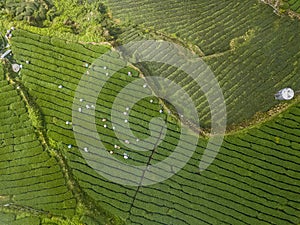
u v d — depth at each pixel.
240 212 32.56
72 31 39.16
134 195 33.66
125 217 33.28
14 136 35.94
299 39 37.09
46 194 34.09
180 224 32.69
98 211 33.59
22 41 38.84
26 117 36.38
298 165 33.19
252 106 35.44
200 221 32.66
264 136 34.22
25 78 37.78
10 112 36.56
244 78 36.31
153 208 33.22
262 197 32.69
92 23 39.47
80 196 33.88
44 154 35.19
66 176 34.47
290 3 38.22
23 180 34.66
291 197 32.41
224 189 33.19
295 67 36.25
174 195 33.38
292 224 31.77
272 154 33.69
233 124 35.00
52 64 37.94
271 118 34.75
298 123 34.31
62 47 38.34
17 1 41.28
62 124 36.03
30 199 34.16
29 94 37.38
